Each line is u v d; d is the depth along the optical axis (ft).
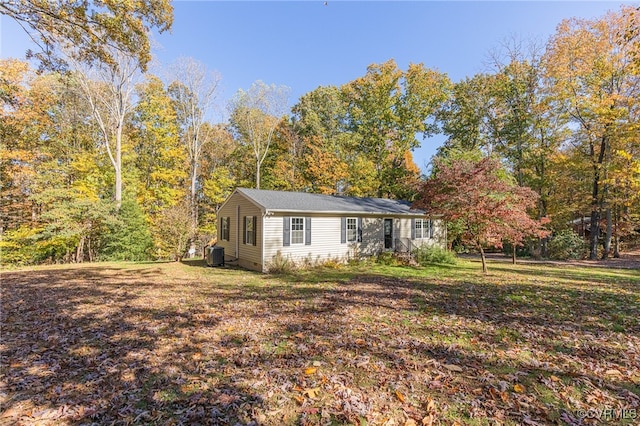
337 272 35.68
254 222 39.24
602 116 49.19
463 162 35.45
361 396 9.51
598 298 22.24
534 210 62.69
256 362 11.98
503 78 62.39
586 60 50.85
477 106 69.00
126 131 71.15
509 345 13.57
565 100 54.34
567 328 15.78
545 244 60.54
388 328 15.79
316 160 76.64
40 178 51.88
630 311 18.85
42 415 8.72
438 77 76.48
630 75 48.73
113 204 52.49
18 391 10.08
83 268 40.40
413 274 33.91
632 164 44.06
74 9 20.11
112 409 9.00
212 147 85.56
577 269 39.37
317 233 41.52
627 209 59.52
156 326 16.38
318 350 13.05
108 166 61.05
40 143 58.29
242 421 8.38
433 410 8.76
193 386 10.22
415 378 10.61
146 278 32.30
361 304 20.63
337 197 50.90
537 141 61.46
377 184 77.82
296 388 10.02
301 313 18.61
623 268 40.91
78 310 19.65
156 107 66.54
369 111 82.28
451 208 34.60
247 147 88.17
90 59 24.73
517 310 19.13
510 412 8.65
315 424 8.22
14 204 54.49
